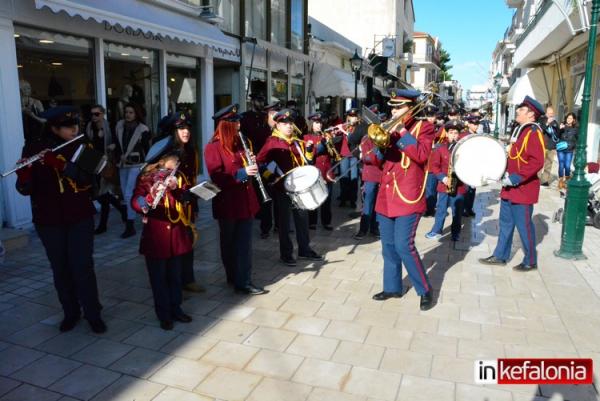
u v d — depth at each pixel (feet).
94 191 13.67
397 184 14.67
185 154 13.75
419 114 14.89
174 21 28.81
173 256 13.71
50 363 12.07
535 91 64.39
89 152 12.51
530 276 18.11
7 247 20.16
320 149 23.75
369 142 22.65
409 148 13.87
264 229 23.27
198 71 36.94
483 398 10.67
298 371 11.73
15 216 22.17
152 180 12.94
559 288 16.89
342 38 76.13
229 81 42.39
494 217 28.43
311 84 58.08
